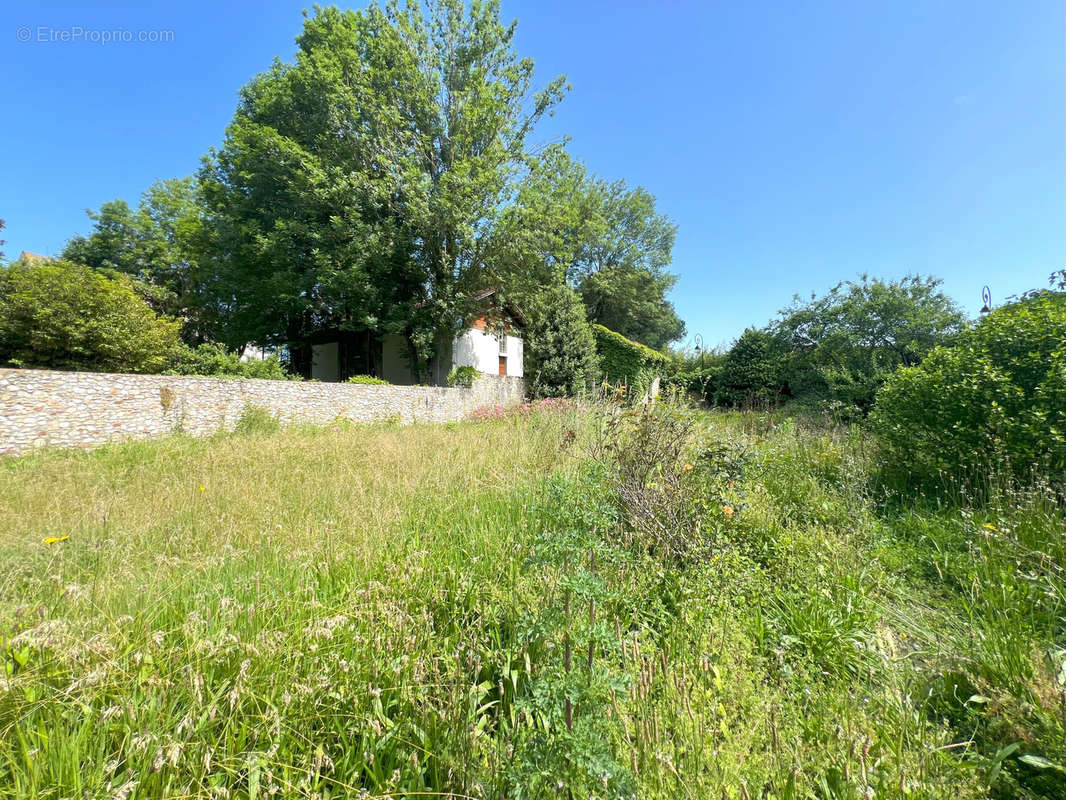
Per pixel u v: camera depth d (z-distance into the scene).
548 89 18.92
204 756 1.22
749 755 1.40
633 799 1.20
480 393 17.22
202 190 20.53
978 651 1.99
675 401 4.65
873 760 1.42
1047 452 3.54
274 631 1.65
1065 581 2.38
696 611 2.21
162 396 9.75
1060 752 1.41
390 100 17.14
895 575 2.84
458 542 2.83
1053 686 1.65
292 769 1.28
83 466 5.79
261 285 18.36
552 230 18.84
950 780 1.41
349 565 2.43
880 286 11.39
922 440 4.36
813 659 1.98
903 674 1.95
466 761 1.33
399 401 14.30
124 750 1.25
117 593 2.04
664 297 37.06
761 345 14.96
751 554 2.97
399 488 3.92
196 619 1.68
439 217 16.09
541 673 1.58
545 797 1.20
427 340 17.70
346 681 1.53
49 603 1.93
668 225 36.31
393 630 1.76
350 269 15.22
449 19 17.95
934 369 4.68
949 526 3.43
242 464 5.26
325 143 16.23
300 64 17.62
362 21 17.88
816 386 12.72
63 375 8.55
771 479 4.54
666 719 1.55
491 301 19.14
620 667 1.79
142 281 20.44
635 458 3.64
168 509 3.62
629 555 2.53
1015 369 4.06
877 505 4.12
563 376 19.81
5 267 12.55
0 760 1.17
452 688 1.53
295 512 3.47
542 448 5.34
